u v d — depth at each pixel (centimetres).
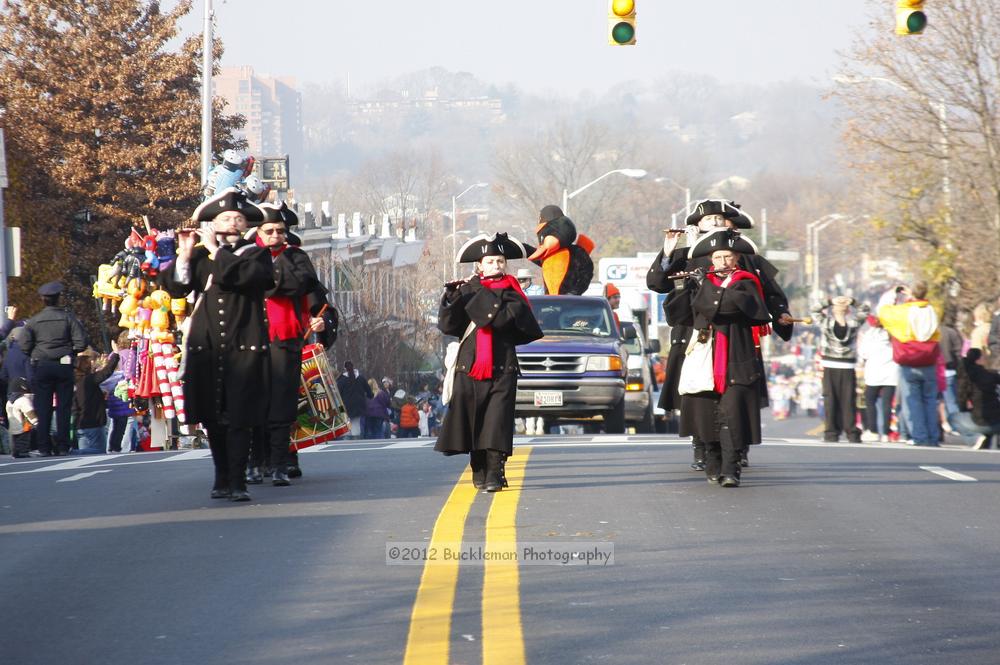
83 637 1645
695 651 1555
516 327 2644
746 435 2762
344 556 2070
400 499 2628
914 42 7844
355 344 11019
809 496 2667
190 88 11288
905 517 2420
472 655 1538
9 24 10844
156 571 1997
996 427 4659
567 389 4841
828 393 4700
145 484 2980
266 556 2084
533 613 1719
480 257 2636
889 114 8019
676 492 2712
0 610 1783
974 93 7812
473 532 2242
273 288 2619
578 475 2992
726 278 2756
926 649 1567
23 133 10262
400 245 16862
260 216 2627
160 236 4056
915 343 4544
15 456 4462
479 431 2691
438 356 13812
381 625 1667
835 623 1677
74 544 2223
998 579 1920
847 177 8656
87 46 10812
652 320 9450
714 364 2758
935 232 8050
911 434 4609
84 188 10475
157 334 4069
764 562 2020
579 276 5816
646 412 5516
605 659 1521
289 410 2781
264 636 1630
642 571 1956
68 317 4428
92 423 4819
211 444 2680
